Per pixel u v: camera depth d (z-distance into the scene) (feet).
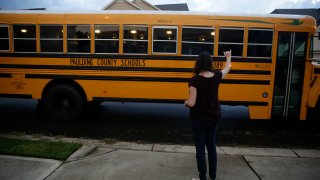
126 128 22.89
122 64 22.54
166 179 12.87
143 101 22.77
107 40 22.50
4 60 23.54
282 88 22.22
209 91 11.59
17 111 28.32
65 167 13.85
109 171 13.56
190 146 18.11
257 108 22.35
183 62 22.15
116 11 22.47
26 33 23.06
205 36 21.89
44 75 23.32
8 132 21.12
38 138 19.45
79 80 23.04
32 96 23.67
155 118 26.27
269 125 24.48
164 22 21.93
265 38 21.83
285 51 21.91
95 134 21.13
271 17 21.74
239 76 22.07
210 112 11.60
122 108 30.45
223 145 19.10
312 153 17.06
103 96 23.06
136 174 13.29
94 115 27.07
